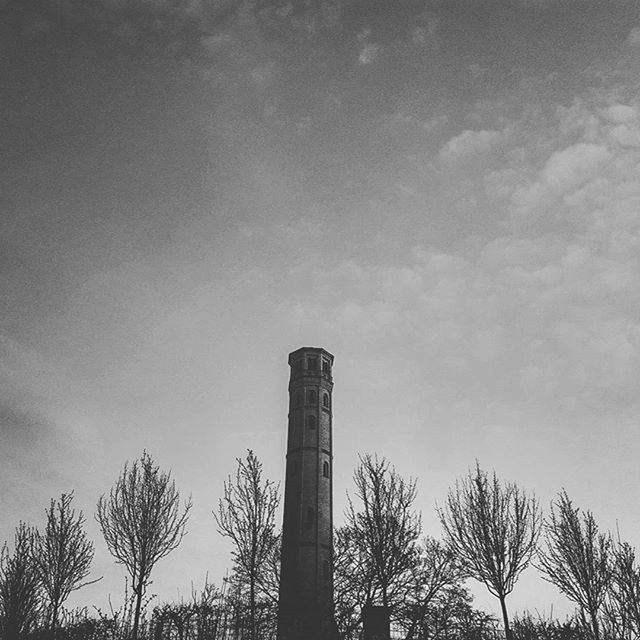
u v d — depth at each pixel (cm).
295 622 3756
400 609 3781
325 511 7706
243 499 3794
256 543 3691
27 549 3562
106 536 3931
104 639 3378
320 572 7081
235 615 3772
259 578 3816
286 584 4450
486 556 3712
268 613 3822
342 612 3784
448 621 3791
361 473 4250
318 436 8281
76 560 4169
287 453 8256
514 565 3691
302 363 8925
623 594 3294
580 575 3497
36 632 3328
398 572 3888
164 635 3694
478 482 3953
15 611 3309
